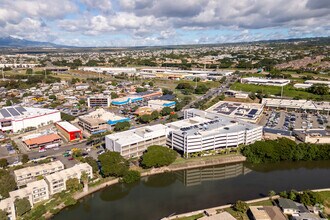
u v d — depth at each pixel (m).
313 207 141.00
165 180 188.88
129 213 147.25
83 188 163.25
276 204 147.88
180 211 148.00
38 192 149.38
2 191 146.25
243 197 161.62
